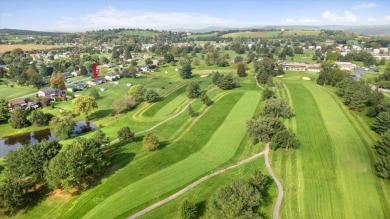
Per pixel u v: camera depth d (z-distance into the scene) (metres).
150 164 88.69
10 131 132.12
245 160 90.31
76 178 72.38
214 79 194.00
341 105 137.62
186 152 97.12
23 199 70.38
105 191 75.50
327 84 182.00
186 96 168.12
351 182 75.38
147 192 74.31
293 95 154.88
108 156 94.38
